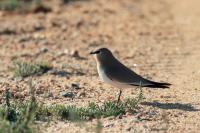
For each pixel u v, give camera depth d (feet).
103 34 73.67
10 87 47.65
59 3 94.73
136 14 87.56
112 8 92.07
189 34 73.92
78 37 71.87
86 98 45.44
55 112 40.29
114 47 66.64
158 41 69.87
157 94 46.57
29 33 74.13
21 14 86.02
